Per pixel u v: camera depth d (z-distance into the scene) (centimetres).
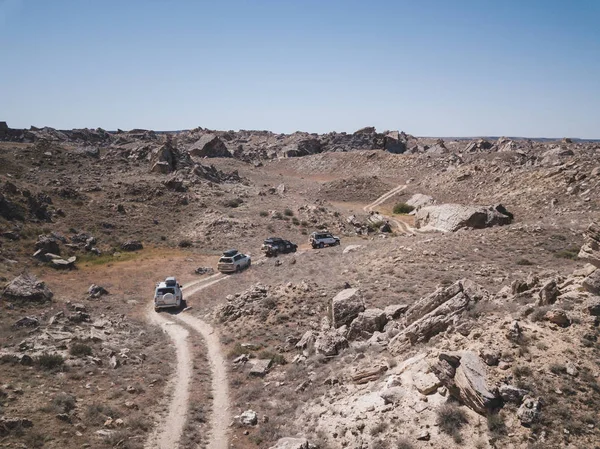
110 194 6812
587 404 1231
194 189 7888
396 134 19550
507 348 1448
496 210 5769
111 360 2120
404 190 10131
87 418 1554
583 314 1551
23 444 1330
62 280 3916
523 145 16550
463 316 1747
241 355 2281
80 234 5259
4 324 2469
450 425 1274
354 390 1659
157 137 19162
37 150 9406
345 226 6925
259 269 4194
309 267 3772
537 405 1226
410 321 1994
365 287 2861
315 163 15588
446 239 3919
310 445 1348
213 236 5925
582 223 4166
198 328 2847
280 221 6694
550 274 2353
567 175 6550
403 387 1510
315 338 2298
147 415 1666
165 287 3297
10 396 1603
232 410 1758
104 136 18838
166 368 2162
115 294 3631
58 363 1967
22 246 4497
